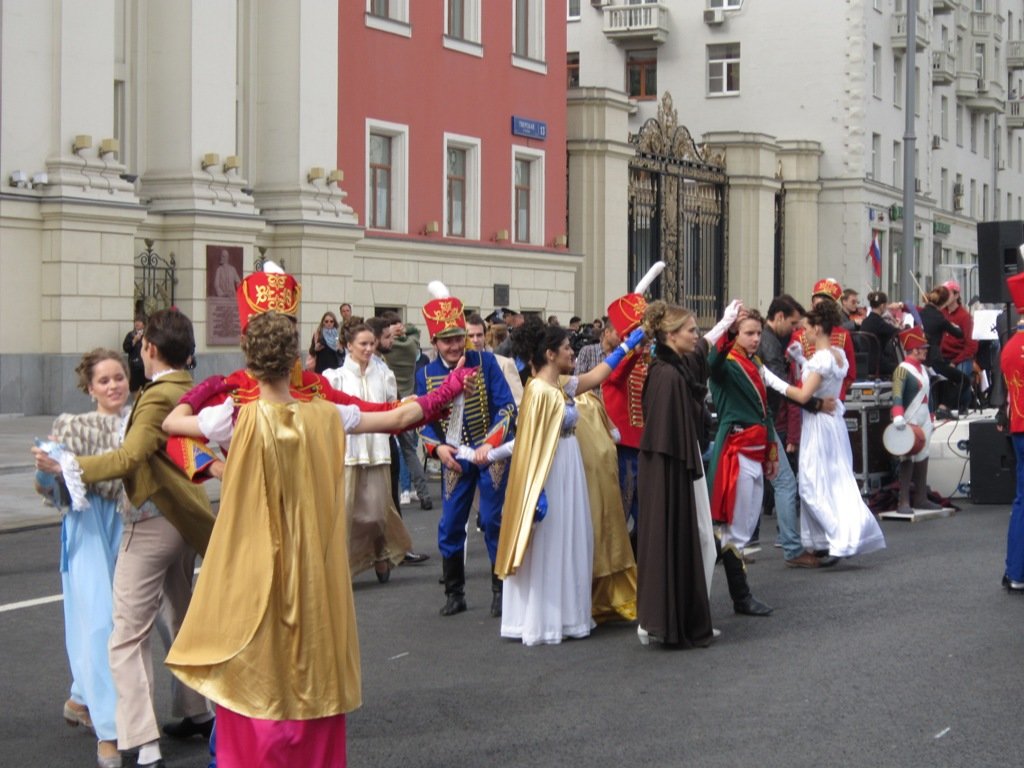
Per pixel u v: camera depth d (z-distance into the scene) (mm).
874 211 46688
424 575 11180
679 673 7930
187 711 6734
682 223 36844
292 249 26781
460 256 31016
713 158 38156
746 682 7699
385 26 29188
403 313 29578
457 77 31188
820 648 8469
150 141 25141
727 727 6844
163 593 6539
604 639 8859
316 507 5301
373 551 10680
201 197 24844
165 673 8055
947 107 58062
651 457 8422
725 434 9672
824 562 11336
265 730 5156
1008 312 15586
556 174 34188
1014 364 10039
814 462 11078
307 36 26984
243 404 5684
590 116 34500
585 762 6332
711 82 47969
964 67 59531
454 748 6574
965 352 19891
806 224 43594
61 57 22531
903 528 13375
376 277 28859
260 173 27156
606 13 48219
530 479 8617
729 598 10062
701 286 37812
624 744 6590
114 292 23141
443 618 9508
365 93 28828
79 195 22484
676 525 8438
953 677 7758
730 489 9562
